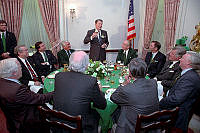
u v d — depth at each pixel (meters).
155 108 1.43
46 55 3.65
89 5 4.78
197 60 1.75
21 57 2.90
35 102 1.55
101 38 4.14
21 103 1.48
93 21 4.91
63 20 4.68
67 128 1.36
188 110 1.77
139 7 4.89
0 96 1.43
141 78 1.48
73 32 4.95
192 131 2.32
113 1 4.79
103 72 2.53
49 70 3.55
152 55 3.54
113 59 5.28
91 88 1.37
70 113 1.36
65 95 1.36
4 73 1.47
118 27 5.00
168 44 4.28
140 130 1.35
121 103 1.50
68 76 1.42
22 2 4.24
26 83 2.74
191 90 1.67
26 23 4.60
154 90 1.44
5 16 4.18
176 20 4.05
